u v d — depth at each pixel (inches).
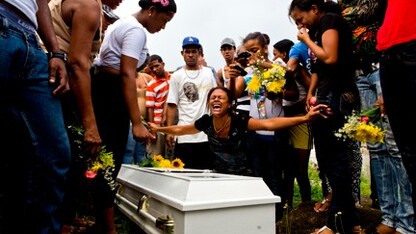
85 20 63.2
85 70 62.6
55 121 52.5
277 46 159.8
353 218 87.8
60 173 53.1
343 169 87.4
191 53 151.1
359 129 75.3
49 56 55.6
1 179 57.6
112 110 85.7
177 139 146.1
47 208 52.1
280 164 126.8
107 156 76.0
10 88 49.1
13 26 47.4
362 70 95.0
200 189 64.5
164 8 92.5
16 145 52.6
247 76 141.9
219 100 102.3
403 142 64.7
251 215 67.2
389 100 65.6
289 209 125.0
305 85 130.1
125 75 82.0
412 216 84.3
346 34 89.1
